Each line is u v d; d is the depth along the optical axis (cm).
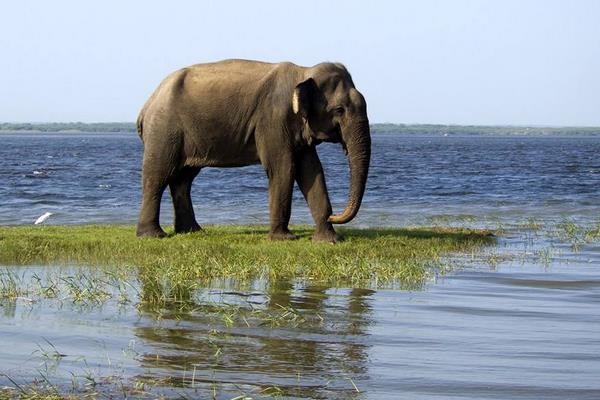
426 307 1653
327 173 7650
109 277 1852
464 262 2217
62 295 1688
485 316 1583
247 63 2394
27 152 13312
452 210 3950
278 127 2308
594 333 1458
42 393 1109
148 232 2402
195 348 1328
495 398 1120
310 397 1115
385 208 4056
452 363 1270
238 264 1972
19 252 2131
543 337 1426
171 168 2395
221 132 2355
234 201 4419
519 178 6669
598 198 4722
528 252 2442
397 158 11312
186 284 1806
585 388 1160
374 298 1727
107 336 1388
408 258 2194
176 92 2383
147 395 1111
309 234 2464
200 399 1099
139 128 2498
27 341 1352
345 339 1397
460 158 11431
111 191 5100
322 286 1842
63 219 3431
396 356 1302
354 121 2256
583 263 2256
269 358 1282
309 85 2261
